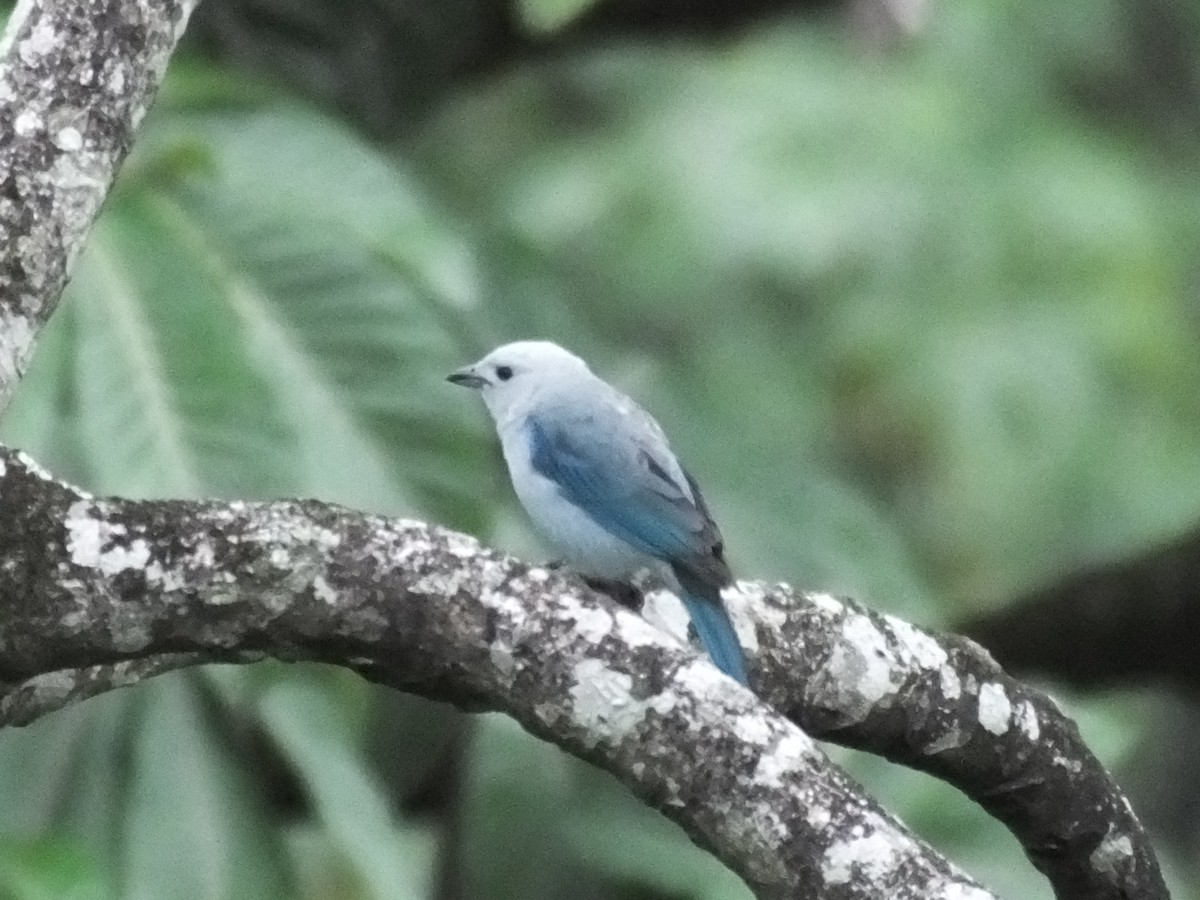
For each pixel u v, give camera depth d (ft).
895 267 54.39
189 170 32.81
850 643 23.29
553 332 42.91
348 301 33.19
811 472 42.86
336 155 34.22
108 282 31.60
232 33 43.11
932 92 56.59
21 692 20.20
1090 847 23.91
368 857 31.81
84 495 18.16
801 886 17.63
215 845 33.27
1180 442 53.31
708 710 18.13
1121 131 60.49
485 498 33.01
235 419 31.09
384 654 18.53
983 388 53.47
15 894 23.73
